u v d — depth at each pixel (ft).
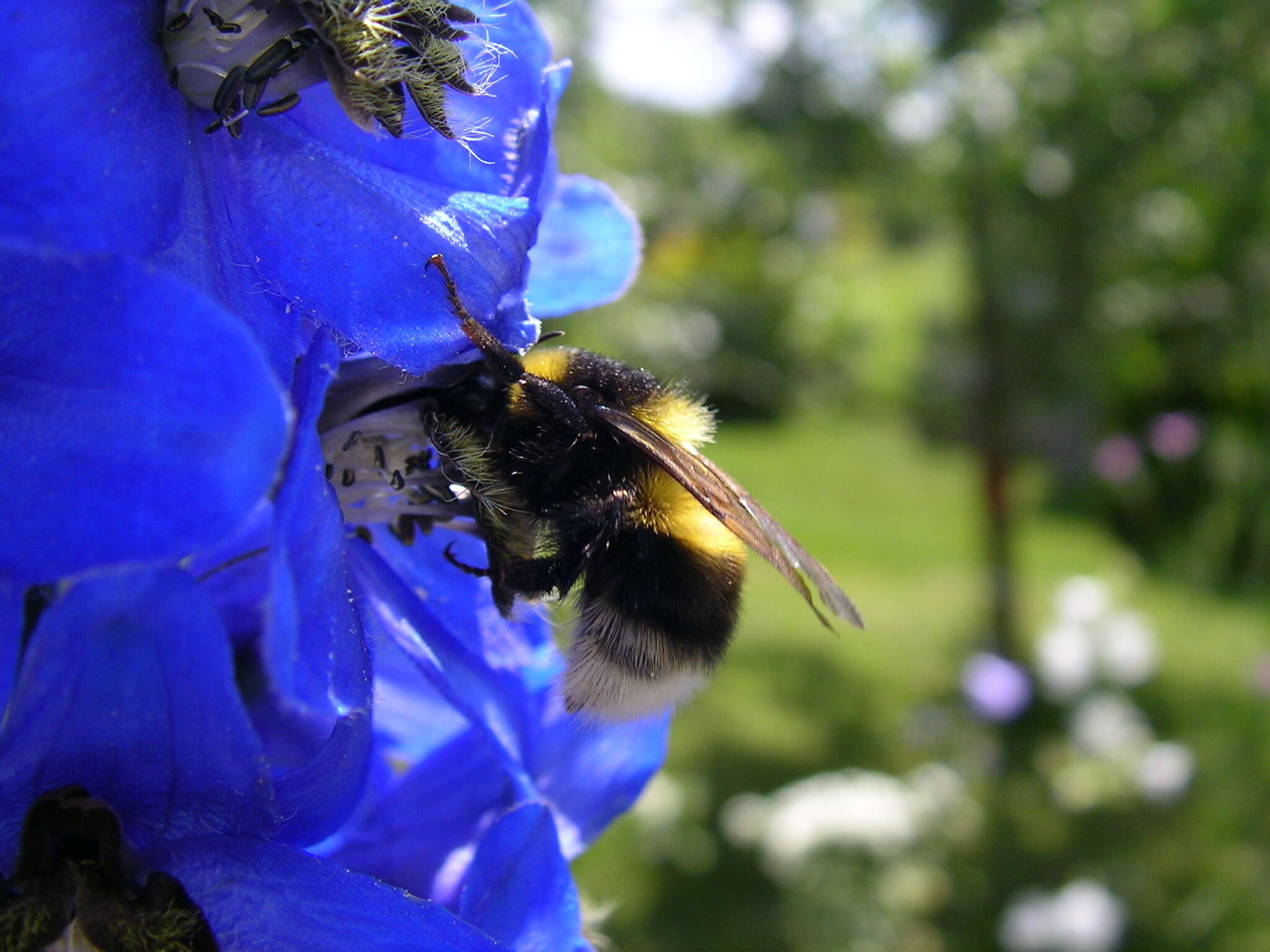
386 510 0.18
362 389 0.18
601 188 0.20
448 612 0.19
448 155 0.17
